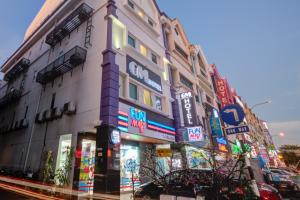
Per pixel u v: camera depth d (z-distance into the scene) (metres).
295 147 60.81
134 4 15.25
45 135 12.80
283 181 12.45
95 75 10.88
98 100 9.94
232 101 33.91
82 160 9.27
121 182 10.26
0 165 17.19
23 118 16.80
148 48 15.22
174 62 18.78
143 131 11.25
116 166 8.51
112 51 10.86
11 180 12.00
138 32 14.39
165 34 19.50
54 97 13.78
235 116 7.38
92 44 12.19
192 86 21.70
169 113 14.67
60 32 15.41
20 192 9.71
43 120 13.37
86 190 8.84
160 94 14.29
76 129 10.45
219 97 30.34
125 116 10.27
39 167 11.91
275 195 6.87
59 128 11.73
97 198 7.85
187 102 16.14
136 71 12.48
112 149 8.57
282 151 59.25
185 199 4.36
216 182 5.09
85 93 10.98
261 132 60.34
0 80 26.48
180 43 22.86
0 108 22.25
